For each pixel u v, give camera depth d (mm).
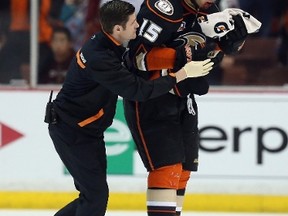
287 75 22562
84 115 14898
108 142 22328
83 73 14445
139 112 14977
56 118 15086
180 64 14289
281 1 22547
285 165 22281
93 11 22797
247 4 22531
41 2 22875
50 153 22594
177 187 15203
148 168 15117
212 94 22312
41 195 22375
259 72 22609
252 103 22312
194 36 14594
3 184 22656
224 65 22594
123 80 14148
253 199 22109
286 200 22047
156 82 14172
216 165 22312
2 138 22688
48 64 22953
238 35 14477
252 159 22312
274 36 22609
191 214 21625
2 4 22953
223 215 21594
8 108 22672
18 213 21734
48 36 22906
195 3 14336
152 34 14133
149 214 15070
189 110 15430
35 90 22656
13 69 23000
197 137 15844
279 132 22312
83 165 15094
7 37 23016
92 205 15336
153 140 14945
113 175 22391
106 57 14156
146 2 14359
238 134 22344
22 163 22641
